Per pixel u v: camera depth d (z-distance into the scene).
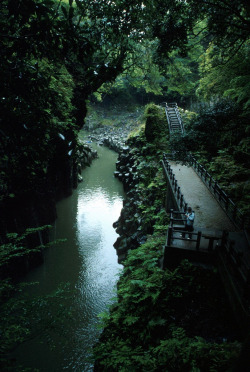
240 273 7.39
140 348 7.21
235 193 14.96
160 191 20.11
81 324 12.16
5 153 3.98
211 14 9.66
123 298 10.20
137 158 30.31
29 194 15.16
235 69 17.84
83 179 33.25
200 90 23.89
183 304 8.27
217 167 18.83
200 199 14.77
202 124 11.54
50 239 19.23
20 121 3.79
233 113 11.37
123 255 17.12
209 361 5.71
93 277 15.50
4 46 3.56
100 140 56.41
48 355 10.55
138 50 17.66
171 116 30.75
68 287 14.48
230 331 7.13
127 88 66.25
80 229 21.12
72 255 17.59
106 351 7.79
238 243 9.66
